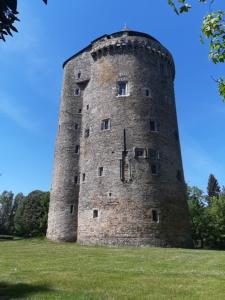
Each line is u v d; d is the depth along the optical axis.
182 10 8.03
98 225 41.47
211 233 72.50
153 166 43.16
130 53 48.22
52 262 23.41
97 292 14.32
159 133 45.19
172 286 15.54
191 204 74.75
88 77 52.19
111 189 42.06
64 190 48.12
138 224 40.19
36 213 80.88
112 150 43.69
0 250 31.48
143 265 22.11
